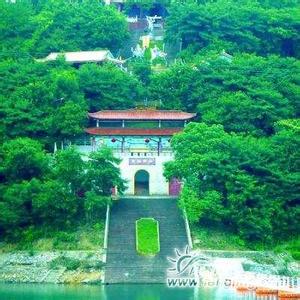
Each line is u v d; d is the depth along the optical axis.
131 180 126.94
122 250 110.12
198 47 160.75
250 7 165.75
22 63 144.62
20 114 126.69
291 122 127.69
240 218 113.19
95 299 93.38
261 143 121.69
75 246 111.06
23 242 113.00
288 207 116.75
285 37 162.88
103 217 117.31
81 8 172.62
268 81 138.88
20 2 177.12
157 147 129.50
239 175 113.94
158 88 142.88
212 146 117.44
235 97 132.25
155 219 117.50
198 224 116.38
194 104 139.88
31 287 102.00
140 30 186.12
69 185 117.38
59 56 148.12
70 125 127.12
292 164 119.75
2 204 113.62
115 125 133.75
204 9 162.50
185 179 118.00
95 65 145.12
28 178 118.94
